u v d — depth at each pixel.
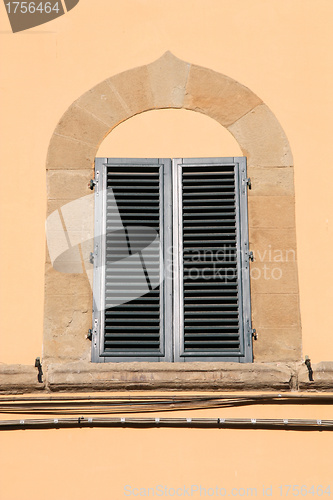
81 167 7.77
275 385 7.13
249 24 8.13
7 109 7.93
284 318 7.38
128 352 7.33
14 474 6.93
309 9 8.17
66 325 7.38
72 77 8.00
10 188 7.71
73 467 6.94
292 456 6.97
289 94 7.93
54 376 7.15
